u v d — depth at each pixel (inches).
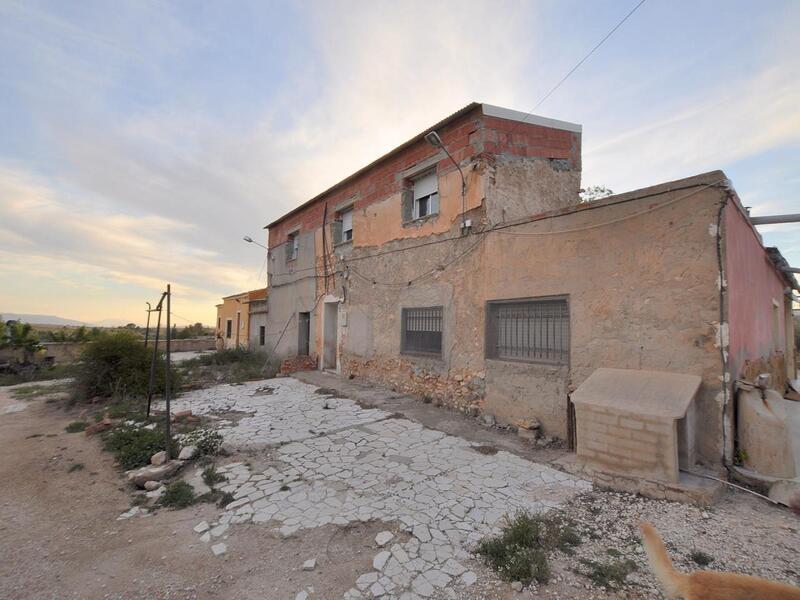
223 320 1066.7
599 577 111.9
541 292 251.6
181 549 132.3
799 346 721.6
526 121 323.0
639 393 181.3
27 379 570.6
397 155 397.4
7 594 110.9
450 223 329.1
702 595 74.0
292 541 135.0
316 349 544.7
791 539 129.0
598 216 223.9
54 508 165.5
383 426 271.9
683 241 190.7
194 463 206.2
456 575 115.4
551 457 210.8
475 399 295.3
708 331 180.9
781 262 340.5
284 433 256.2
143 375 378.3
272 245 710.5
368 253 437.1
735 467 171.6
